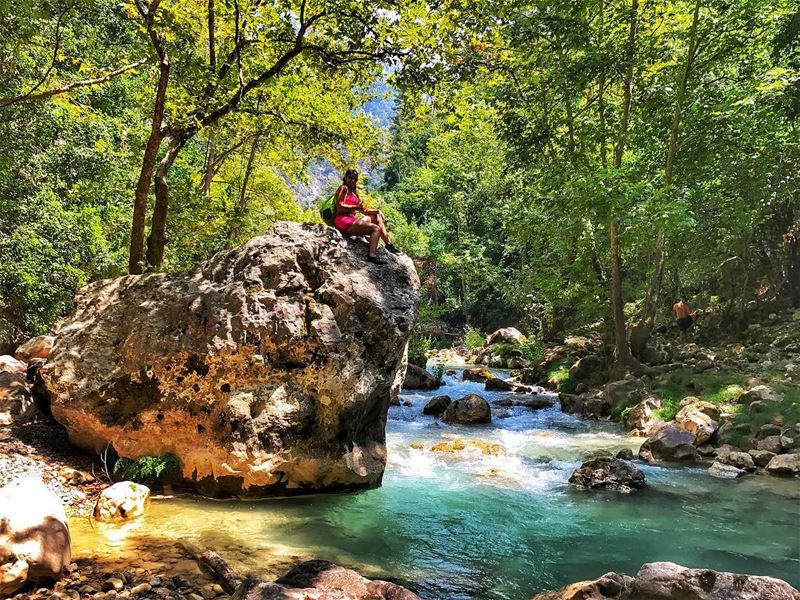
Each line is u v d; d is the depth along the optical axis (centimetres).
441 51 1070
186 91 1208
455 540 588
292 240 739
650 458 939
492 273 3441
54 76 1355
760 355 1426
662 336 1839
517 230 1786
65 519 469
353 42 1094
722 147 1446
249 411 669
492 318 3719
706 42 1406
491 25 1072
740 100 1395
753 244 1778
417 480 800
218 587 438
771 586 354
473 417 1247
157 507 629
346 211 791
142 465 674
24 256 1336
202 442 676
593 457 955
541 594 427
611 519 657
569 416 1353
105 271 1583
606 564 534
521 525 634
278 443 670
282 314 690
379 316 713
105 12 1481
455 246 3884
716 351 1570
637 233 1300
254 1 1098
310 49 1174
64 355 721
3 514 430
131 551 497
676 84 1468
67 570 446
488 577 503
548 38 1498
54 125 1619
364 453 740
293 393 684
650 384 1375
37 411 832
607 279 1777
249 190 2230
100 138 1811
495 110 1702
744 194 1531
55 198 1557
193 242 1470
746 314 1745
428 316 3347
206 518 603
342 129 1416
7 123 1455
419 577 496
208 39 1331
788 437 921
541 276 1922
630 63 1412
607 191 1285
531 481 811
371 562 521
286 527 597
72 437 731
